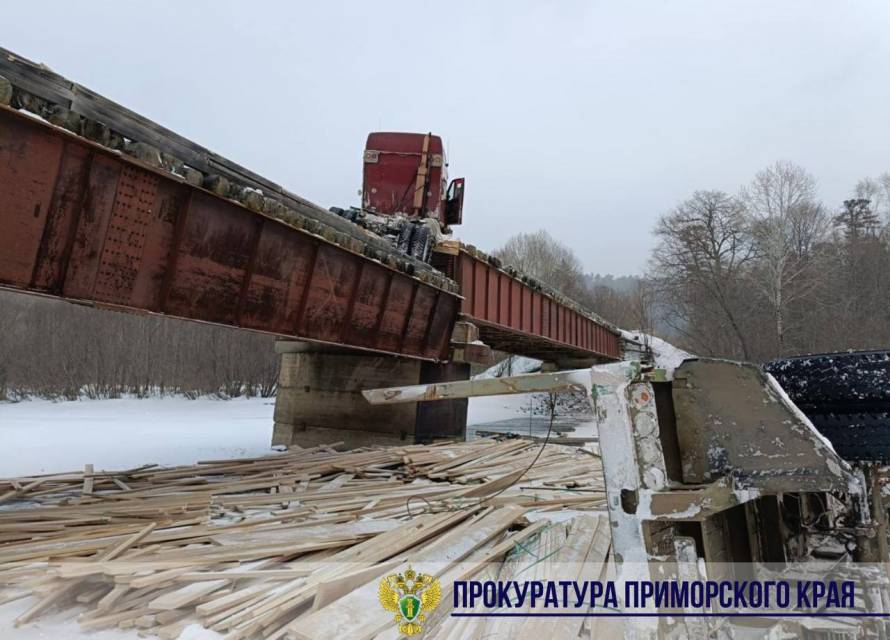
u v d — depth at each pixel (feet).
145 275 27.35
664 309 256.32
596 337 128.26
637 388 9.37
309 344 61.82
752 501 11.43
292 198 36.96
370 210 66.69
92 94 24.43
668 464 9.18
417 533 22.16
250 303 33.53
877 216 258.16
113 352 169.48
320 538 21.74
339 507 27.84
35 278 22.74
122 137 25.38
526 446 51.47
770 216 205.16
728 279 202.39
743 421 9.00
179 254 28.81
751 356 185.26
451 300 57.21
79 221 24.09
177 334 177.78
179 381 172.55
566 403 139.85
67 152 23.49
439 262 60.59
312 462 39.91
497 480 33.81
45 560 18.63
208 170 30.17
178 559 18.54
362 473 38.17
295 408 61.41
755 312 193.26
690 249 226.99
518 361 219.00
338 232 38.99
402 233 55.36
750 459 8.78
